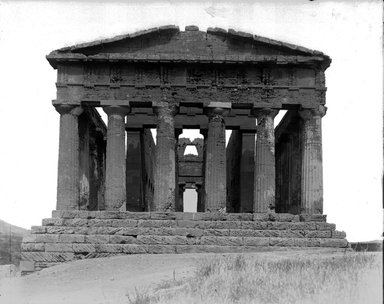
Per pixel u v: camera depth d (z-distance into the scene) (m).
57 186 43.66
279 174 58.66
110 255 39.91
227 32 44.91
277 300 20.75
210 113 44.62
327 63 44.59
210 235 41.09
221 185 43.88
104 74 44.72
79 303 25.41
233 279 24.42
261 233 41.25
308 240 40.88
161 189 43.62
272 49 45.03
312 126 44.44
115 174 43.72
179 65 44.75
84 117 48.41
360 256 26.56
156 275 29.95
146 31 44.62
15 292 29.77
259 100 44.53
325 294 20.11
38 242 40.28
